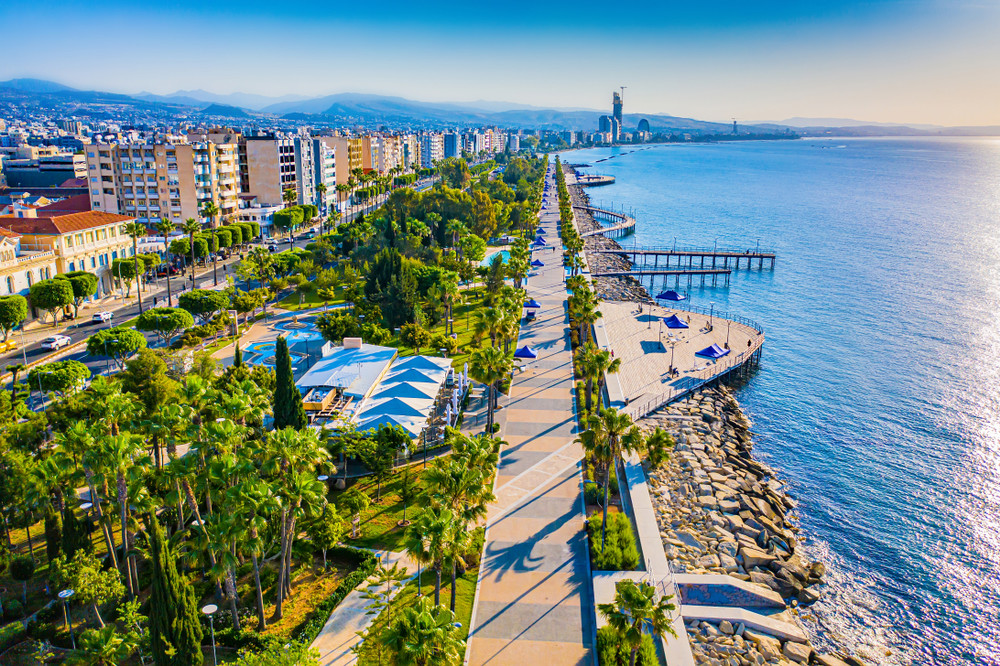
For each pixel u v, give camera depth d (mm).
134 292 142375
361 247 160250
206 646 45969
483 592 51625
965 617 57812
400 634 34938
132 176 189125
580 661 45000
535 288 155750
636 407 90188
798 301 157750
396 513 62219
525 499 64750
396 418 72625
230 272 160750
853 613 57812
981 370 113688
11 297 104188
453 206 195625
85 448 48875
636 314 134875
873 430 91812
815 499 75250
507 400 89062
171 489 51500
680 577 55719
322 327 106938
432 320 122500
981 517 72062
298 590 51906
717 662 48531
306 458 48812
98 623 48750
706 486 72625
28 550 56938
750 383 107625
